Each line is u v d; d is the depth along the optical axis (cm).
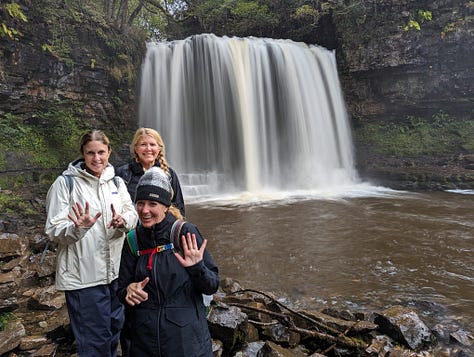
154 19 3102
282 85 1919
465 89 1919
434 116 2022
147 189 205
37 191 1071
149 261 204
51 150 1325
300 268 637
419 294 520
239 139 1809
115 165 1519
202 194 1645
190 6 2714
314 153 1925
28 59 1323
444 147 1878
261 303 441
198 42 1864
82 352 258
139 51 1802
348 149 2088
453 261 657
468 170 1666
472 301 495
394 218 1019
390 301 498
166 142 1841
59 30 1427
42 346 333
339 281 574
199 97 1864
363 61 2047
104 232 268
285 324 393
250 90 1850
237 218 1070
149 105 1873
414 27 1931
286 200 1405
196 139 1872
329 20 2166
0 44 1232
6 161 1138
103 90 1622
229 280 530
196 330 204
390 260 668
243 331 359
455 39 1859
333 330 383
